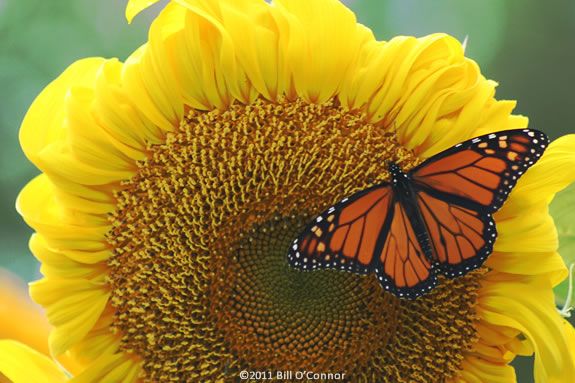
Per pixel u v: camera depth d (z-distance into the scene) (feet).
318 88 4.59
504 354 4.62
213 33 4.58
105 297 4.64
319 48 4.58
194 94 4.60
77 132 4.60
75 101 4.60
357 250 4.44
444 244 4.47
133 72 4.59
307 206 4.63
